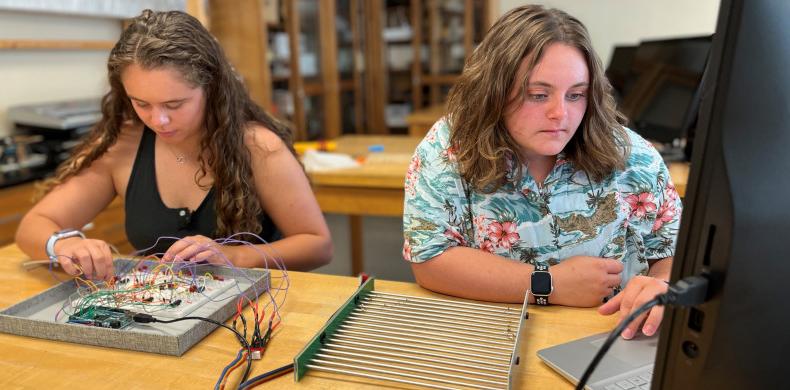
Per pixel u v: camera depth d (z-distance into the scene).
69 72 2.93
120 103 1.28
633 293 0.82
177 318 0.85
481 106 0.95
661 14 4.83
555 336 0.82
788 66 0.44
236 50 3.62
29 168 2.40
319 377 0.73
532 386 0.70
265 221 1.39
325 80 4.53
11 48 2.55
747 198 0.44
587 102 0.94
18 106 2.60
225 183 1.26
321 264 1.35
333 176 2.08
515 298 0.93
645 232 1.06
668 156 2.05
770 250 0.46
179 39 1.09
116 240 2.53
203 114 1.20
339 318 0.83
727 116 0.44
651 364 0.72
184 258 1.04
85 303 0.92
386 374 0.72
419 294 0.99
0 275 1.13
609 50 5.05
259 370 0.75
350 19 4.85
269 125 1.38
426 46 5.21
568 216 1.04
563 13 0.90
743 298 0.47
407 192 1.08
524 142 0.93
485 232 1.06
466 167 1.00
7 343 0.83
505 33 0.91
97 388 0.71
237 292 0.96
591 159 0.99
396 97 5.43
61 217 1.28
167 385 0.72
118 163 1.35
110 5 2.93
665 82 2.15
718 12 0.43
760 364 0.50
